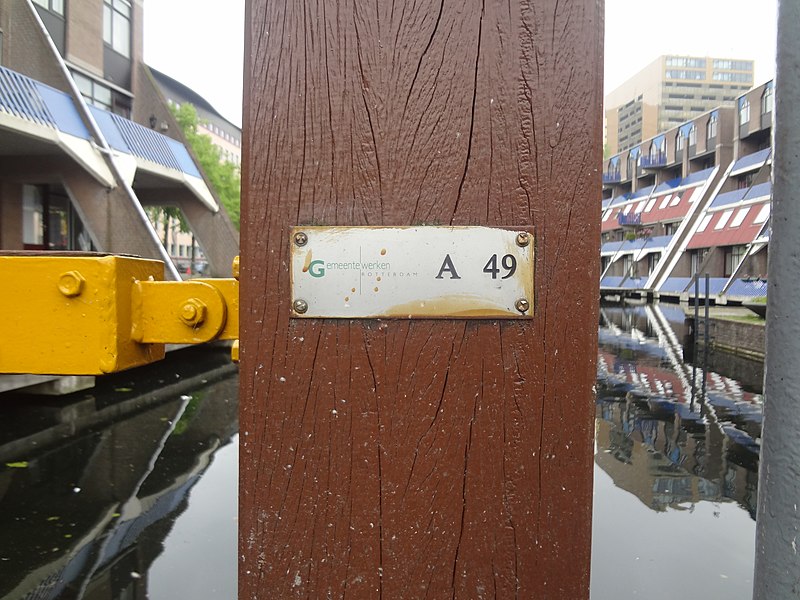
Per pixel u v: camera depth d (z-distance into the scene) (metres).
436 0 1.16
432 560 1.22
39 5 19.55
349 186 1.19
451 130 1.17
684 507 4.73
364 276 1.19
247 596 1.25
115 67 23.50
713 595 3.32
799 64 0.91
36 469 5.29
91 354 1.71
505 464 1.21
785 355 0.93
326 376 1.21
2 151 16.16
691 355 15.35
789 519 0.93
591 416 1.19
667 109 122.56
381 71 1.18
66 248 21.19
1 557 3.61
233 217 41.22
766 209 34.69
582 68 1.16
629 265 54.00
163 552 3.69
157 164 20.47
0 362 1.72
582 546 1.21
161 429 6.66
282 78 1.19
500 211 1.18
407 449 1.21
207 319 1.88
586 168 1.16
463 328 1.20
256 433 1.22
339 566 1.23
